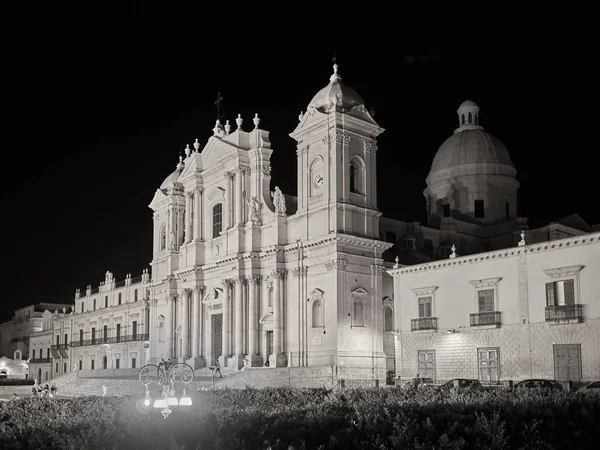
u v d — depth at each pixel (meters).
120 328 97.50
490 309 46.25
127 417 20.61
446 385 38.78
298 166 61.69
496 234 75.12
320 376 50.81
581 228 73.44
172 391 23.56
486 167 79.31
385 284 60.50
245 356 64.38
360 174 59.78
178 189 80.12
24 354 138.75
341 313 56.06
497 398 22.53
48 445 18.41
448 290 49.12
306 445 15.59
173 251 77.62
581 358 41.16
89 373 76.31
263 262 64.44
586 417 17.84
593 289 41.06
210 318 70.62
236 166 67.69
